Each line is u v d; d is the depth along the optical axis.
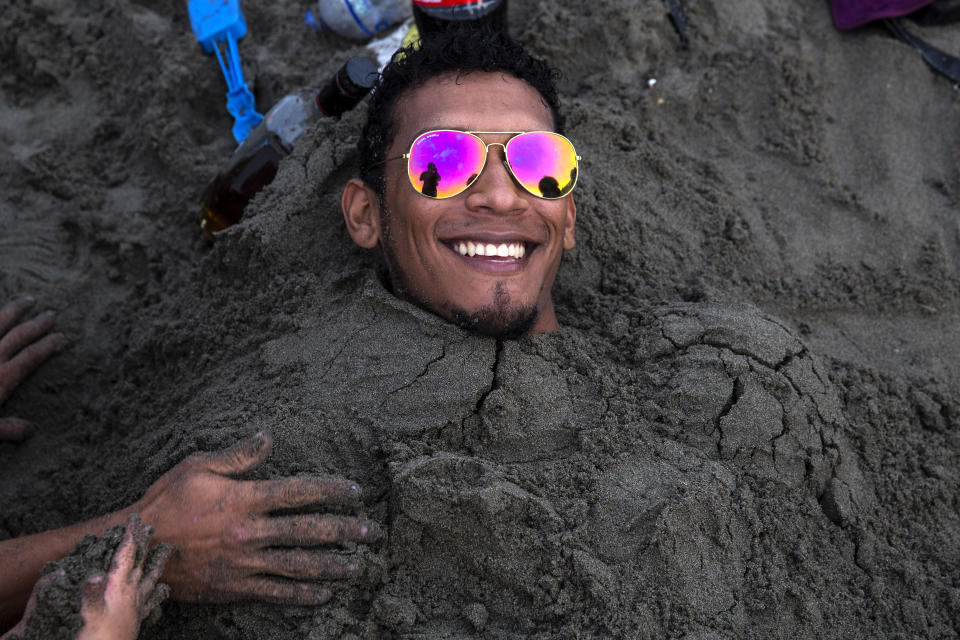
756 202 3.36
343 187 2.93
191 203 3.58
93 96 3.91
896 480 2.52
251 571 2.05
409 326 2.43
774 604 2.12
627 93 3.49
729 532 2.17
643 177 3.24
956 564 2.43
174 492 2.07
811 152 3.45
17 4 3.95
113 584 1.89
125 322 3.36
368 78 2.94
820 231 3.30
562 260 2.93
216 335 2.81
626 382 2.42
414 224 2.39
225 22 3.69
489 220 2.35
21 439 3.07
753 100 3.59
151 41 3.82
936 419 2.78
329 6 3.67
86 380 3.26
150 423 2.76
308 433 2.29
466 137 2.33
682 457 2.26
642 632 2.00
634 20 3.60
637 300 2.80
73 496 2.81
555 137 2.41
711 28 3.71
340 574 2.03
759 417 2.32
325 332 2.51
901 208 3.37
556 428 2.29
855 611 2.23
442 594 2.12
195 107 3.79
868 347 3.03
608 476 2.19
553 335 2.48
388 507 2.15
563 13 3.60
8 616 2.10
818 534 2.29
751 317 2.54
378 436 2.27
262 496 2.06
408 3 3.64
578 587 2.05
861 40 3.77
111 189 3.70
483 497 2.05
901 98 3.63
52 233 3.53
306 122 3.10
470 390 2.29
